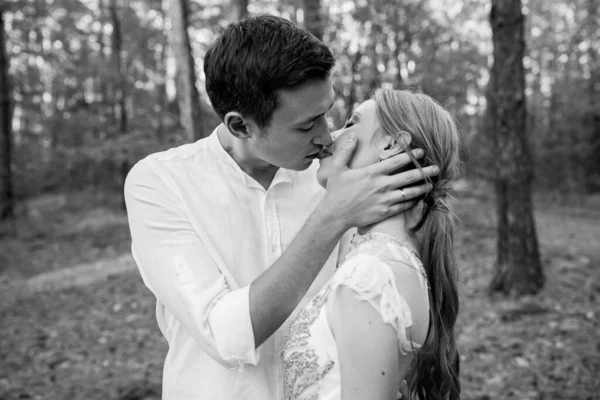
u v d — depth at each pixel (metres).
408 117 1.38
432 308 1.38
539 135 18.23
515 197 6.04
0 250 11.10
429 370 1.40
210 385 1.49
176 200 1.47
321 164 1.43
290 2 8.65
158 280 1.42
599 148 17.66
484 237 9.47
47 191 20.06
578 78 17.39
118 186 17.05
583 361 4.24
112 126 14.61
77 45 18.02
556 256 8.09
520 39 5.81
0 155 14.95
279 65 1.26
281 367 1.49
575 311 5.44
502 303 5.78
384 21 6.82
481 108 11.77
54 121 15.92
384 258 1.28
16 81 16.25
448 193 1.46
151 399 4.12
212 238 1.50
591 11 15.53
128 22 15.59
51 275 8.96
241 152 1.56
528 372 4.11
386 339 1.20
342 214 1.26
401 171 1.39
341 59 6.50
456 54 7.83
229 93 1.35
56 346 5.46
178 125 11.83
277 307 1.26
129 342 5.46
